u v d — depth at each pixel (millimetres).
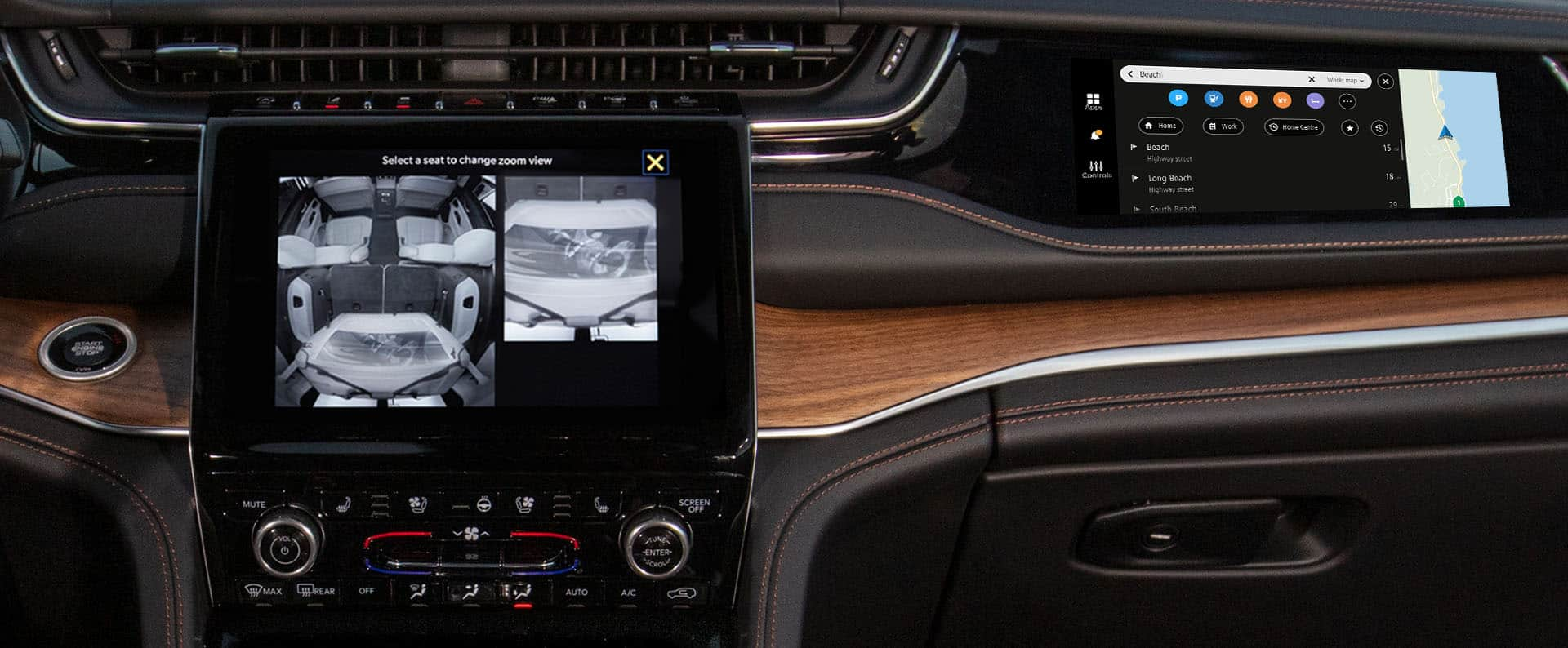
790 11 948
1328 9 1011
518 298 867
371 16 922
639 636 946
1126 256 994
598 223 871
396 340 860
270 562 882
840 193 972
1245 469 1062
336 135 857
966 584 1139
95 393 939
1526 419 1055
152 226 935
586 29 954
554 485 888
